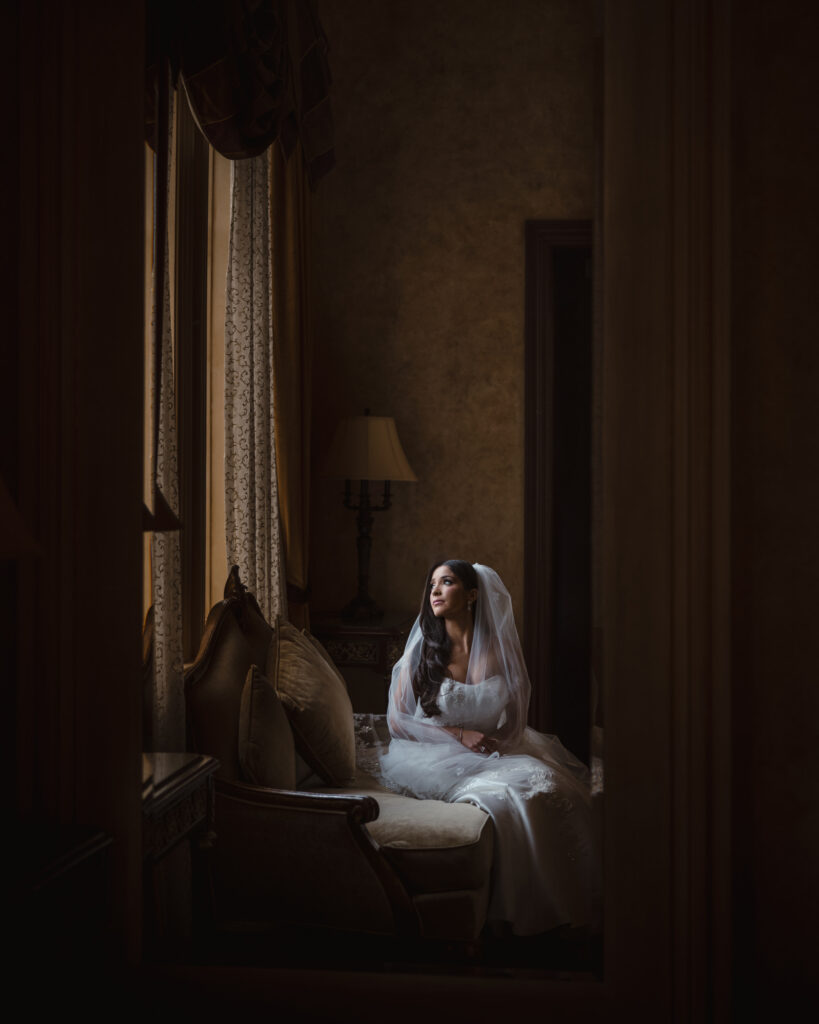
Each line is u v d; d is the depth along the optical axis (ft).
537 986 5.32
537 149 15.31
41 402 5.56
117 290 5.60
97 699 5.57
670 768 5.25
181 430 10.09
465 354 15.47
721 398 5.24
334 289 15.62
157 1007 5.49
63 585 5.55
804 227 5.27
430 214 15.48
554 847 8.42
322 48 12.71
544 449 15.40
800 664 5.26
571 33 15.24
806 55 5.28
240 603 9.58
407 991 5.37
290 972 5.46
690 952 5.20
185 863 7.42
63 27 5.58
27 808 5.53
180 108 9.90
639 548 5.30
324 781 9.30
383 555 15.62
